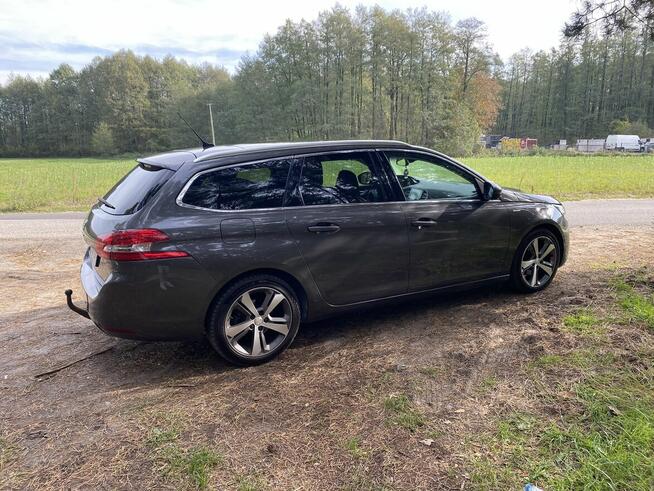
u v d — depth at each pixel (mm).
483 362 3332
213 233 3207
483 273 4441
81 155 95062
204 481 2258
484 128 69938
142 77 94188
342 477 2262
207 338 3395
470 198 4336
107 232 3129
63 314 4812
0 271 6641
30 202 14820
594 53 72250
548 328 3805
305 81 65500
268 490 2189
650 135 69312
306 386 3156
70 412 2934
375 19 63594
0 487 2264
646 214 10570
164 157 3580
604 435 2438
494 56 63500
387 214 3844
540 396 2848
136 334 3197
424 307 4539
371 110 66938
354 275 3781
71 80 96312
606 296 4410
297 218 3494
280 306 3594
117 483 2271
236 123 73188
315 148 3705
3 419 2877
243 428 2691
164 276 3098
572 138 82562
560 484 2125
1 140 95000
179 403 2996
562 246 4922
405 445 2475
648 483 2090
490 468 2262
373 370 3322
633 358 3191
